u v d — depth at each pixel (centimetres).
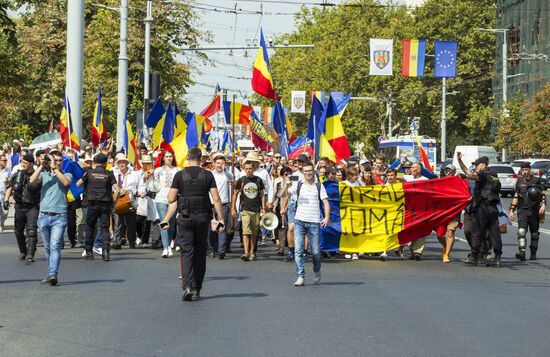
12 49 4925
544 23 7831
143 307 1312
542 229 3178
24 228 1972
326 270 1861
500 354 1013
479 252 2009
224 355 987
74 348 1020
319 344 1052
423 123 8888
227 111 3722
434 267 1947
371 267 1931
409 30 8638
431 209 2091
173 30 5266
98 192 1947
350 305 1358
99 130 2945
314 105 2384
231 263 1969
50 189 1552
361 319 1231
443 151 7319
